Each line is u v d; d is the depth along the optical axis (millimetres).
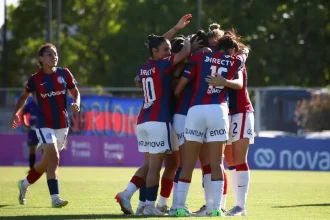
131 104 78625
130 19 145750
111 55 146750
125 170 69375
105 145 78125
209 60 29156
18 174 60781
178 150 30609
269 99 79625
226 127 28984
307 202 36844
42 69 33938
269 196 40469
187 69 29406
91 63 165125
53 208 32531
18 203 34969
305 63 131750
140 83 30469
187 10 141750
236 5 133000
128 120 78625
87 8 166875
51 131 33625
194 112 28922
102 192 41219
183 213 29031
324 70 135250
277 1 133875
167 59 29609
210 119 28750
